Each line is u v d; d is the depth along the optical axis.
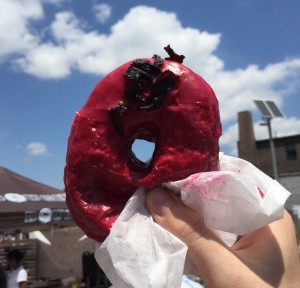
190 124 0.18
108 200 0.19
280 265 0.19
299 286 0.20
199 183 0.17
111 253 0.17
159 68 0.18
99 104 0.19
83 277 1.60
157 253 0.17
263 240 0.20
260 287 0.18
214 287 0.18
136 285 0.17
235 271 0.18
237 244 0.20
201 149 0.18
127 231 0.18
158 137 0.19
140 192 0.19
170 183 0.18
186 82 0.18
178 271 0.17
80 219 0.19
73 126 0.19
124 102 0.18
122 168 0.19
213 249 0.18
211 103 0.19
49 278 1.79
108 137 0.19
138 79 0.18
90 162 0.19
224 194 0.17
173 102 0.18
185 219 0.18
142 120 0.19
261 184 0.20
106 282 1.48
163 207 0.18
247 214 0.17
